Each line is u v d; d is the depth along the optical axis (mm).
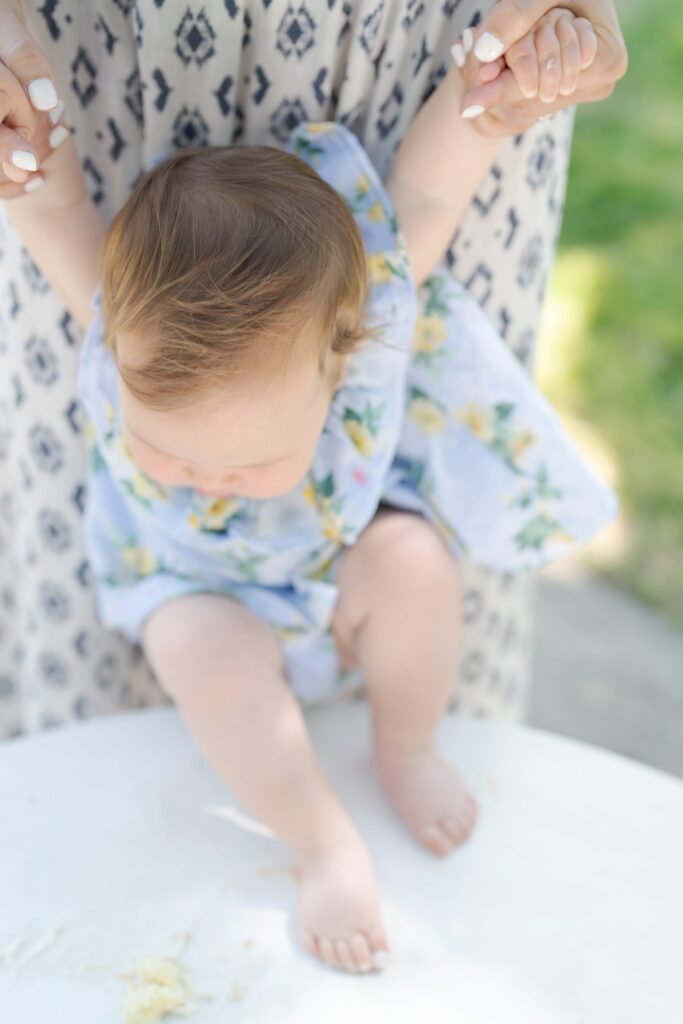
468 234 1037
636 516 2197
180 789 1074
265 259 865
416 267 998
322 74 952
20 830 1021
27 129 837
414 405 1079
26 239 980
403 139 974
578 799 1076
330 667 1142
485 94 874
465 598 1212
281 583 1098
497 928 956
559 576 2127
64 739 1117
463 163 951
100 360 991
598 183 2873
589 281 2637
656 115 3064
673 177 2887
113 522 1101
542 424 1064
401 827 1055
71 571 1183
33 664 1243
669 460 2268
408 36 950
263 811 987
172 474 952
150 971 891
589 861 1016
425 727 1079
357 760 1125
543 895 986
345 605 1088
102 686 1249
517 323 1104
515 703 1345
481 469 1089
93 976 900
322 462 1033
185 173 899
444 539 1129
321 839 974
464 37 884
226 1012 879
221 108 960
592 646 1999
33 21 917
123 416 941
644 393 2391
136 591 1084
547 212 1062
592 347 2492
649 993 903
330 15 914
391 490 1102
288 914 965
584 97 912
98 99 974
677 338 2498
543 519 1104
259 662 1016
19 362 1084
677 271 2648
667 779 1098
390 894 985
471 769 1104
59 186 948
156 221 882
